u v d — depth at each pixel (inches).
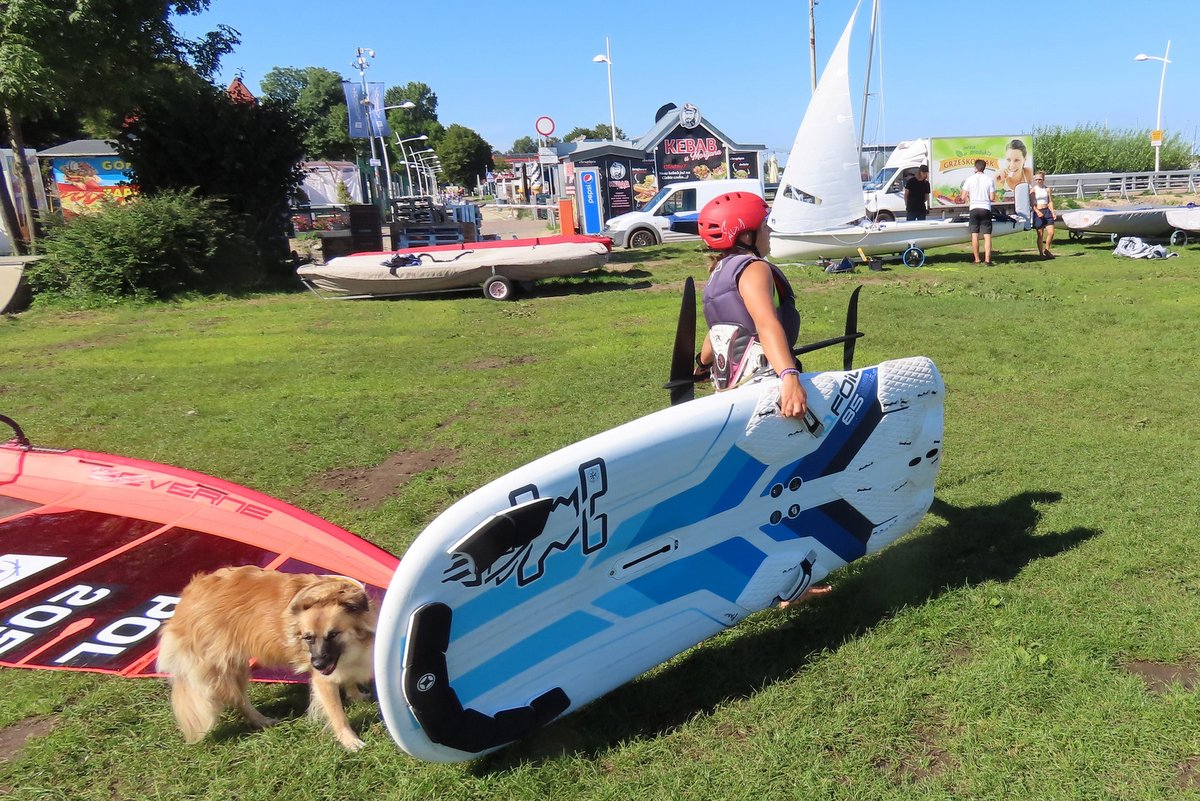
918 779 98.8
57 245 589.6
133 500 185.8
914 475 141.5
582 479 99.3
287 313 522.3
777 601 127.3
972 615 132.3
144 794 101.3
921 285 505.7
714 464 113.3
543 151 1549.0
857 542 136.7
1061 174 1475.1
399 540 177.5
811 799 95.9
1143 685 112.8
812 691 115.5
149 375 343.0
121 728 113.4
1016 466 197.8
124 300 581.9
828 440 126.3
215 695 108.0
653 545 111.0
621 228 922.1
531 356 360.8
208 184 691.4
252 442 248.1
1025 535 160.4
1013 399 257.3
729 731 108.9
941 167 1112.2
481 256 548.4
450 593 90.6
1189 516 164.7
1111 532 159.2
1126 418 234.2
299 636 100.7
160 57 677.9
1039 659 118.2
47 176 1005.8
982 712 109.1
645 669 113.3
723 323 127.3
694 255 792.9
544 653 102.9
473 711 96.7
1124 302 422.6
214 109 692.1
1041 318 384.2
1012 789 95.9
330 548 162.2
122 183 719.1
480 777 101.8
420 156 3208.7
